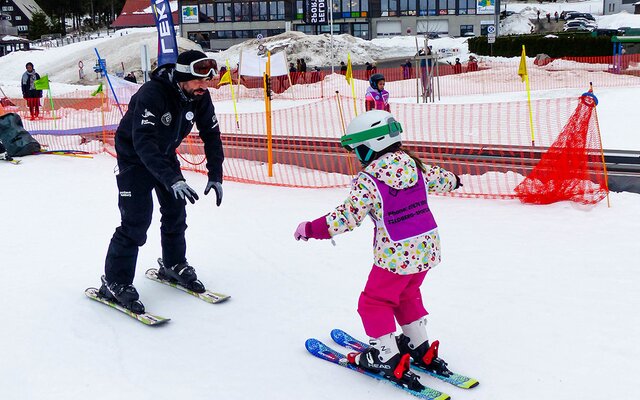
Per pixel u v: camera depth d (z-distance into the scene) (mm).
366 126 3047
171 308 4406
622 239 5539
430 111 15703
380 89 10680
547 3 80875
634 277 4629
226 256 5535
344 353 3635
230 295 4617
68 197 8180
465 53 45812
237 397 3219
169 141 4129
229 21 57969
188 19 58188
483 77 27281
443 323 3977
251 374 3453
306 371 3465
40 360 3686
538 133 11312
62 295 4699
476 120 13664
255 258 5449
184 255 4789
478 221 6328
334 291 4609
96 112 21641
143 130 3893
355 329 3959
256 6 57406
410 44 50156
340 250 5562
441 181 3291
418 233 3086
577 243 5488
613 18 59094
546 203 6875
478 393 3164
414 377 3188
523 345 3646
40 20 90750
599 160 7949
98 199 8039
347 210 3055
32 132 14250
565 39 38250
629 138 11258
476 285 4594
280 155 10398
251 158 10852
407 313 3344
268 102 9133
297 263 5270
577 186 6742
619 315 3988
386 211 3057
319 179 8930
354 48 47594
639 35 30125
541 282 4602
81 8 96625
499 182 7973
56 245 6016
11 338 3982
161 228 4672
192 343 3859
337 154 10195
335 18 57500
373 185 3045
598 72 27406
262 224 6555
